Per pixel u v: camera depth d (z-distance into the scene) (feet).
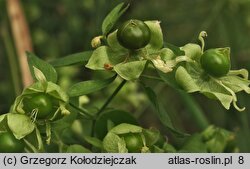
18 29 1.01
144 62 0.63
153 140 0.66
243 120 0.96
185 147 0.76
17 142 0.65
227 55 0.66
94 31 0.89
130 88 0.95
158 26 0.65
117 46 0.65
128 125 0.66
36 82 0.64
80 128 0.79
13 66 1.03
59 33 1.19
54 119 0.65
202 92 0.65
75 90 0.65
